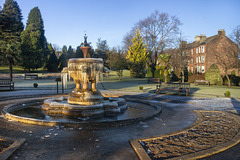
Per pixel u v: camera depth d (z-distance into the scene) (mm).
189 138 4875
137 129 5852
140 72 41656
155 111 8305
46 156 3770
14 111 8438
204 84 28406
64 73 9828
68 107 7848
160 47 45531
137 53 43031
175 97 14398
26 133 5215
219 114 8148
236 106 10453
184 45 36062
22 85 23281
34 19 57500
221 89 21031
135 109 9445
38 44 49469
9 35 38062
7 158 3521
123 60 37000
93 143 4543
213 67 27531
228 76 30203
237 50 26891
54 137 4934
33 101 11023
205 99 13312
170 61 39781
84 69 8367
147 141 4590
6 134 5078
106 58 57344
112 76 42344
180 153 3906
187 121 6988
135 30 47344
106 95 14859
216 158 3740
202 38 46156
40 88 19984
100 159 3668
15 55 31000
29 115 7684
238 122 6637
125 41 55750
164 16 43312
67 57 58844
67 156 3787
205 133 5332
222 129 5762
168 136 5004
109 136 5105
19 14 54781
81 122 6047
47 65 56031
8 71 46688
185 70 37062
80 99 8320
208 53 41031
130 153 3959
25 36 48125
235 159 3699
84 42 9531
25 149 4102
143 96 14828
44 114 7926
